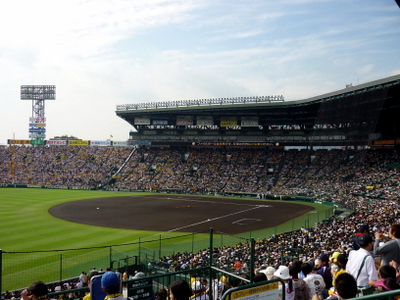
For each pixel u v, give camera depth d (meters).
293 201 72.12
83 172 107.00
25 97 124.56
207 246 33.72
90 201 70.19
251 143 96.44
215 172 95.88
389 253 7.95
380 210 42.00
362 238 7.90
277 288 5.95
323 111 74.12
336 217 44.50
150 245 34.31
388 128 71.19
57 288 18.53
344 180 72.00
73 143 120.44
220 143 99.69
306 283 8.26
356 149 74.56
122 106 103.31
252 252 9.95
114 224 45.84
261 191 81.69
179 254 27.33
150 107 98.62
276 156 95.38
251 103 83.50
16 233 39.47
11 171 109.19
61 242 35.38
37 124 123.88
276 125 92.31
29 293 6.73
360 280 7.65
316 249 24.94
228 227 44.25
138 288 8.54
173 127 104.88
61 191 91.31
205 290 10.27
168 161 105.75
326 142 81.19
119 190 96.31
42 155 117.38
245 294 5.59
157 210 58.44
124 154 113.38
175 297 5.50
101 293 6.75
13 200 69.50
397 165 67.38
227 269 14.98
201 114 95.75
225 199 75.81
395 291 4.71
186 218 50.66
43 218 49.62
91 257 29.58
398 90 54.31
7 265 27.14
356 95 61.78
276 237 33.00
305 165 86.88
